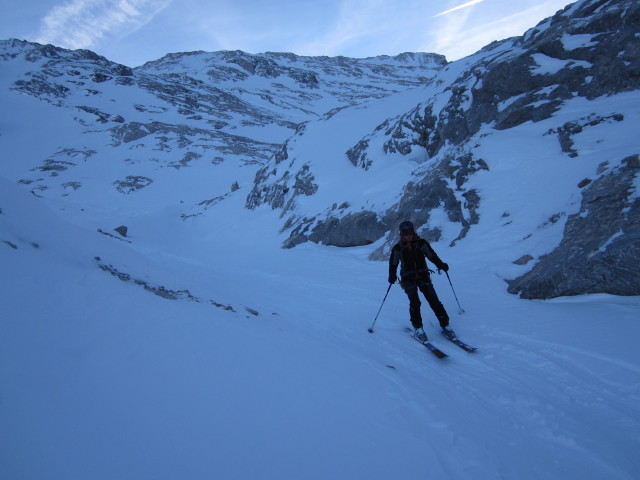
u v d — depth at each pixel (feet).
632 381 11.78
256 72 480.23
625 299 17.58
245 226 91.81
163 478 5.46
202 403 7.63
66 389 6.77
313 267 42.83
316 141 103.45
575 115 36.01
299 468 6.49
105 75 305.73
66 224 20.52
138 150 192.44
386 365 14.10
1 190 17.89
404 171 58.08
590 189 24.26
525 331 16.62
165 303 13.19
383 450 7.66
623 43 36.76
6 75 288.92
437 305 17.67
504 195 32.60
